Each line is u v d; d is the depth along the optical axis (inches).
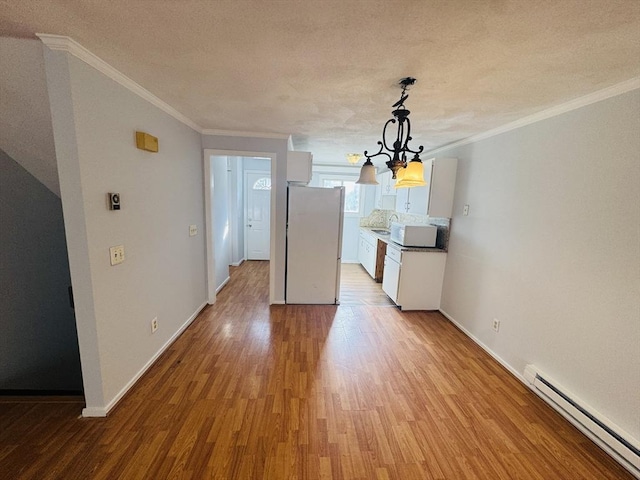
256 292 170.1
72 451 61.6
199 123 119.9
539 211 87.4
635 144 62.0
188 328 121.1
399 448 65.7
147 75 71.2
